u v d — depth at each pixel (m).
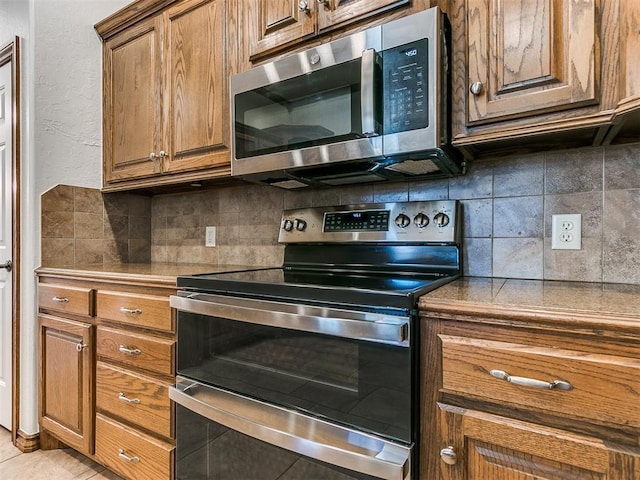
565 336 0.72
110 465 1.52
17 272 1.89
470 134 1.05
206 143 1.59
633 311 0.69
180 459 1.29
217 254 2.01
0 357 2.01
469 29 1.05
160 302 1.37
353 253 1.52
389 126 1.08
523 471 0.76
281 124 1.30
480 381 0.79
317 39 1.28
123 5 2.14
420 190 1.45
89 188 2.04
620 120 0.89
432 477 0.85
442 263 1.35
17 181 1.89
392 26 1.07
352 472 0.94
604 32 0.88
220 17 1.55
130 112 1.92
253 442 1.12
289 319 1.01
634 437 0.67
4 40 2.01
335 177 1.44
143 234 2.28
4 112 1.97
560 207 1.21
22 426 1.88
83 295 1.62
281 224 1.73
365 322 0.89
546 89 0.94
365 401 0.92
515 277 1.27
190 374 1.27
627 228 1.11
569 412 0.71
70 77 1.97
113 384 1.51
